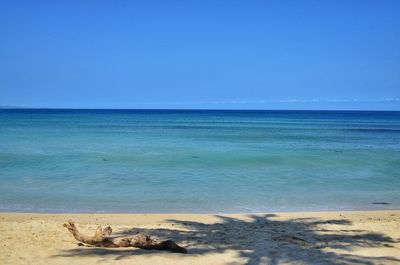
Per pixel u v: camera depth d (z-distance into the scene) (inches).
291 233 460.1
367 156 1358.3
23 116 5669.3
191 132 2645.2
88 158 1190.9
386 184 864.3
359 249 397.1
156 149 1478.8
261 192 761.0
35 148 1446.9
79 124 3570.4
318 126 3799.2
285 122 4810.5
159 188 778.8
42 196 695.1
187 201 677.9
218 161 1175.6
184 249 376.5
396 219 557.0
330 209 640.4
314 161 1216.2
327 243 419.2
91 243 394.0
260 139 2074.3
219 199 695.7
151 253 371.2
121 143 1710.1
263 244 407.8
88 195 709.9
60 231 452.4
